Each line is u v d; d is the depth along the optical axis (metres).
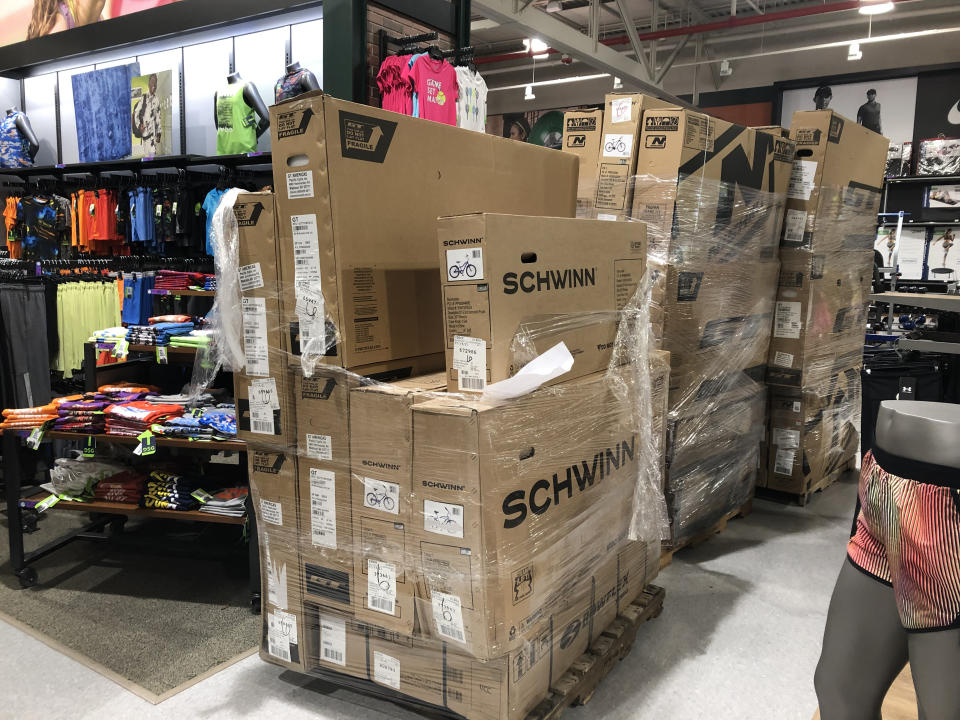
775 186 3.07
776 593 2.64
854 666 1.36
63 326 4.16
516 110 11.24
